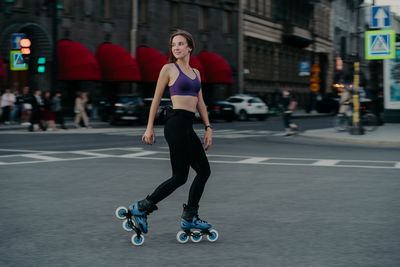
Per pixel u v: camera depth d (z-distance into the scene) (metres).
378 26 24.27
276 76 69.31
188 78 7.14
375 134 25.84
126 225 7.14
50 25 40.38
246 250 6.85
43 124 30.56
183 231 7.20
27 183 12.13
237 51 60.25
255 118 52.00
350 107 27.86
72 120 40.72
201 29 55.12
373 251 6.80
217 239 7.37
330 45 88.12
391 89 33.88
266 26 66.69
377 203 9.93
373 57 24.34
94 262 6.32
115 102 37.41
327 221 8.48
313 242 7.22
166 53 50.94
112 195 10.73
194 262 6.34
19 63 33.56
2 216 8.80
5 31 37.47
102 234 7.65
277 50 69.81
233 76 59.59
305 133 26.91
